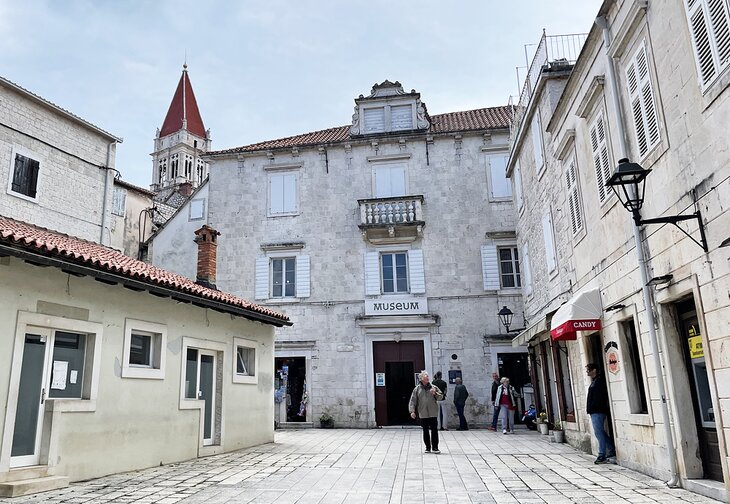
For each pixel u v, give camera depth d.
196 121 78.56
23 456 8.23
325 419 19.80
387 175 21.84
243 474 9.50
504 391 17.06
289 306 21.14
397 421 20.08
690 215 6.92
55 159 17.75
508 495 7.51
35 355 8.59
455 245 20.88
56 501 7.27
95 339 9.46
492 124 22.28
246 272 21.78
